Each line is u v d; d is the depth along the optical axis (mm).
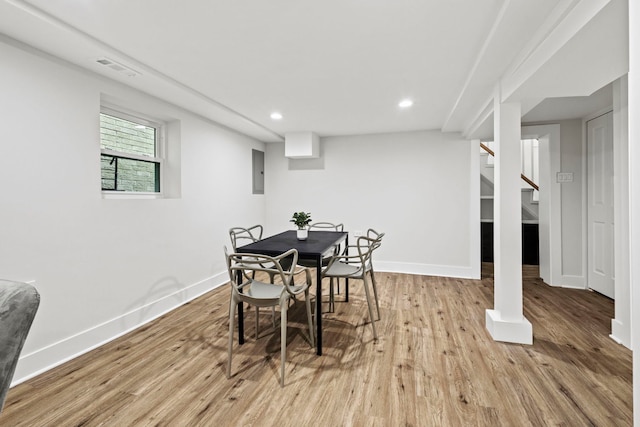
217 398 1776
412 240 4715
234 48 2113
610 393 1797
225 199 4238
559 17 1539
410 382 1922
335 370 2062
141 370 2068
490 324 2578
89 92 2373
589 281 3820
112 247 2576
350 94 3039
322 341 2490
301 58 2264
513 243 2436
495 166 2568
